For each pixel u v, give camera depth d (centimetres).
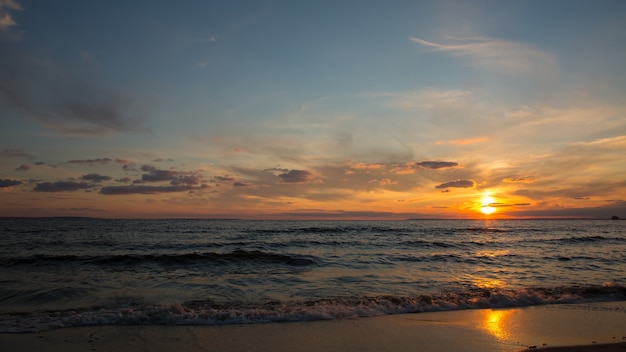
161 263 1616
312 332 684
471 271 1488
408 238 3497
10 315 765
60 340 616
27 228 4641
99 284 1142
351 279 1273
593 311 861
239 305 882
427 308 870
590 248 2602
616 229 6588
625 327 733
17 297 949
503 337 661
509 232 5012
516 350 584
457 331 696
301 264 1661
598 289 1055
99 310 820
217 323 733
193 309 831
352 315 806
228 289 1090
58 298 945
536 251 2358
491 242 3066
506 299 949
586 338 657
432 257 1948
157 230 4553
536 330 707
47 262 1577
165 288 1095
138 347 589
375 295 1016
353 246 2620
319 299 957
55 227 4962
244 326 718
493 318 794
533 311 858
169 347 591
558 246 2752
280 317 777
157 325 714
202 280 1237
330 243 2828
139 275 1339
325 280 1251
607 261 1842
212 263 1638
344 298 969
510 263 1753
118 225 6006
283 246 2616
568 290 1052
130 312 777
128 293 1015
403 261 1795
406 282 1221
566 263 1762
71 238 3078
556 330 708
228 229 4966
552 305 917
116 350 574
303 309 833
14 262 1566
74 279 1230
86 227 5103
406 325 734
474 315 819
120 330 678
